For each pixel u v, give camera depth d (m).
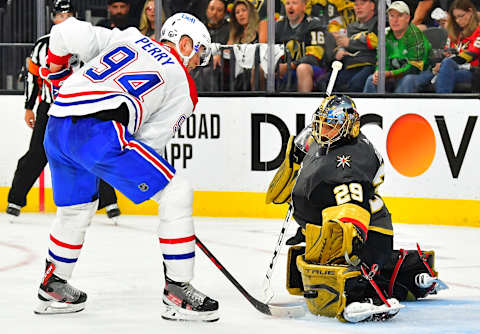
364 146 9.51
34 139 19.50
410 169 20.53
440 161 20.33
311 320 9.39
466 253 15.63
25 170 19.70
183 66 9.53
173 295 9.34
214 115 21.52
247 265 14.01
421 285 10.45
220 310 10.08
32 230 18.58
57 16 19.19
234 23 22.69
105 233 18.02
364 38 22.00
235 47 22.45
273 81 22.12
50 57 9.47
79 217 9.68
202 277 12.70
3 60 22.84
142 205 21.86
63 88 9.23
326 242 9.16
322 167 9.41
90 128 8.95
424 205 20.44
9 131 22.28
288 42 22.55
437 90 21.80
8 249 15.68
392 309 9.14
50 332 8.78
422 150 20.47
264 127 21.28
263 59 22.25
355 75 22.25
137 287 11.70
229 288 11.78
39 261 14.23
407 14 21.61
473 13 21.27
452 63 21.61
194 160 21.64
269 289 11.56
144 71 9.19
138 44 9.36
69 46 9.20
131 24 22.81
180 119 9.48
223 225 19.66
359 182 9.14
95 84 9.04
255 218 21.31
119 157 8.91
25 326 9.09
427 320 9.48
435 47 21.66
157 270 13.22
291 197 10.05
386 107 20.67
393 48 21.89
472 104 20.11
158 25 22.53
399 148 20.64
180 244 9.17
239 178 21.44
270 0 21.91
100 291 11.38
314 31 22.36
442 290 11.75
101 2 22.78
